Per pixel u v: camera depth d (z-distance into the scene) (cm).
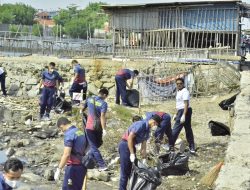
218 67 2380
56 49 4234
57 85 1952
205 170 1214
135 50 3366
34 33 7325
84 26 13700
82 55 3928
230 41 3092
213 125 1609
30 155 1416
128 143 960
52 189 1091
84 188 933
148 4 3269
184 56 2930
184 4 3159
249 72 2430
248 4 3055
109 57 3409
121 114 1894
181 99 1355
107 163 1306
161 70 2514
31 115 1959
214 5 3097
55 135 1683
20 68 3198
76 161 903
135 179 936
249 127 1184
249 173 860
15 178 684
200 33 3156
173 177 1158
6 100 2484
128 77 2042
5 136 1680
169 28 3250
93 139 1195
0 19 15338
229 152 978
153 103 2238
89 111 1205
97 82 2967
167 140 1365
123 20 3438
